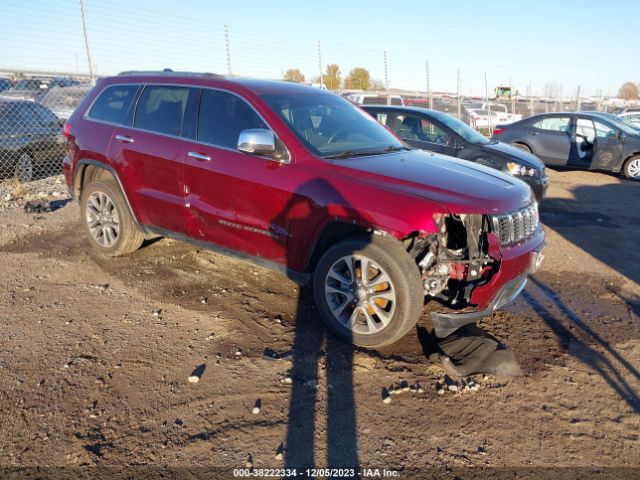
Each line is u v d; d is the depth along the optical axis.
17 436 2.75
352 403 3.11
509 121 25.42
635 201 9.68
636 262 5.99
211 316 4.11
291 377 3.33
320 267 3.73
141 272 4.97
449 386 3.27
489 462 2.68
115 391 3.13
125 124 5.01
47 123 10.38
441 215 3.45
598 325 4.29
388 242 3.44
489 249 3.44
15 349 3.55
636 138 11.84
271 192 3.91
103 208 5.24
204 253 5.51
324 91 5.07
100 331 3.83
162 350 3.60
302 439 2.79
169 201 4.59
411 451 2.73
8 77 13.91
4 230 6.27
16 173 9.64
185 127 4.55
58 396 3.07
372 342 3.60
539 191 7.74
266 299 4.45
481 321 4.29
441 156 4.58
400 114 8.48
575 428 2.96
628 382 3.45
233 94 4.34
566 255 6.18
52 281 4.72
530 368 3.57
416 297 3.40
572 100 29.39
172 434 2.80
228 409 3.01
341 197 3.57
